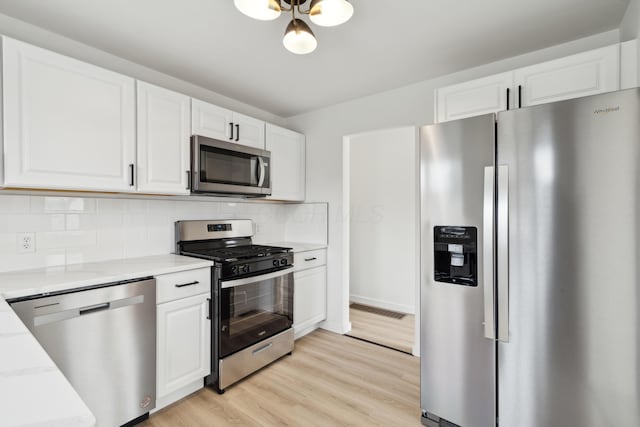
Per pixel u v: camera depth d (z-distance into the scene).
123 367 1.65
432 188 1.71
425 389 1.76
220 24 1.79
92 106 1.74
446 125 1.66
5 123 1.45
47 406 0.50
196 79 2.55
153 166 2.02
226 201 2.91
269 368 2.44
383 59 2.23
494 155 1.51
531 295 1.40
